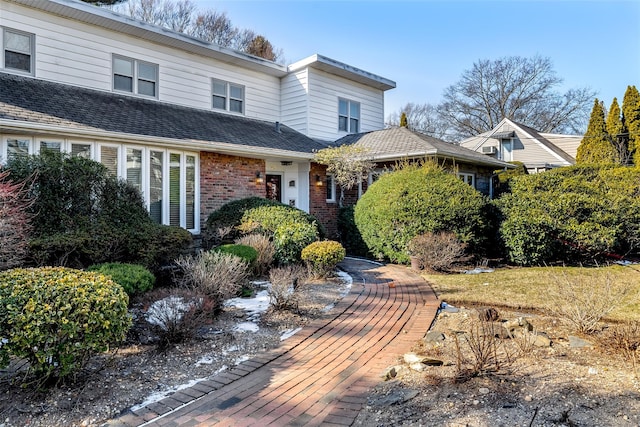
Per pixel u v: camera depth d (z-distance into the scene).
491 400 2.91
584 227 8.73
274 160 12.42
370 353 4.16
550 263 9.17
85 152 8.17
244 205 9.70
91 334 3.26
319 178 13.33
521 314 5.29
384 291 6.76
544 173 10.09
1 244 4.85
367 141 14.18
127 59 11.25
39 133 7.56
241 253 7.20
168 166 9.41
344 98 15.78
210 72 13.12
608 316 4.90
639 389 2.97
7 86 8.57
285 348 4.36
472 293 6.37
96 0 15.66
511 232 9.02
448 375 3.41
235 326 5.02
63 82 10.02
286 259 8.22
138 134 8.63
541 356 3.71
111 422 2.92
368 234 10.37
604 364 3.48
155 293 5.40
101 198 6.83
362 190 13.78
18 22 9.35
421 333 4.67
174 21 23.34
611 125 18.41
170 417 2.97
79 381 3.52
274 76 15.06
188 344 4.43
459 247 8.44
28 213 5.62
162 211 9.29
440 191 9.27
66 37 10.10
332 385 3.45
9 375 3.55
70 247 5.89
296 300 5.82
